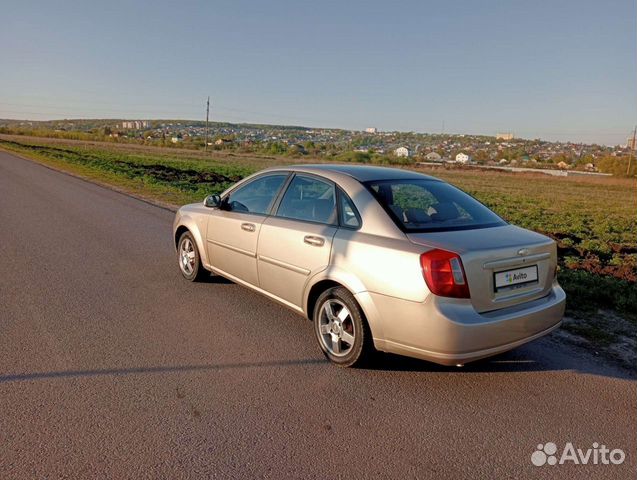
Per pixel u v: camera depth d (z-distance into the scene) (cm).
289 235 426
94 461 262
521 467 270
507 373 381
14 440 278
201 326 461
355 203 391
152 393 336
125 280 607
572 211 2022
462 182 4209
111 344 416
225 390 344
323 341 398
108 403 321
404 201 391
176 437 286
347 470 262
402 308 335
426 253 329
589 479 262
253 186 508
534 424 312
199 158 5566
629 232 1438
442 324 320
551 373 382
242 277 501
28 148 5247
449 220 383
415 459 273
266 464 264
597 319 502
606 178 6356
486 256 334
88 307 507
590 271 730
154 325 461
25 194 1486
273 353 407
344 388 351
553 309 370
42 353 394
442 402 336
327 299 390
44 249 768
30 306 505
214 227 539
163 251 771
